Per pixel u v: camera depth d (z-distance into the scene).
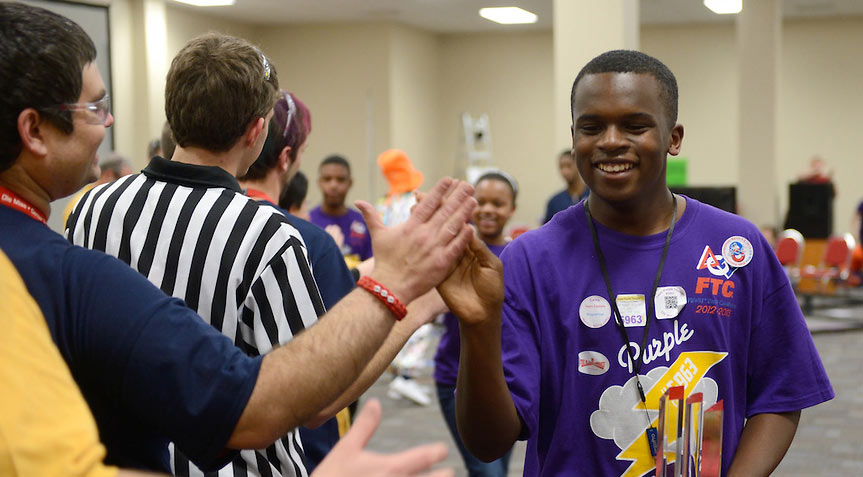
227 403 1.16
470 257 1.48
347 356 1.20
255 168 2.26
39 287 1.15
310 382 1.18
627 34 6.51
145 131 12.18
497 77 17.33
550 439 1.72
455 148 17.50
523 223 17.39
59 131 1.18
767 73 12.62
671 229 1.71
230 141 1.78
